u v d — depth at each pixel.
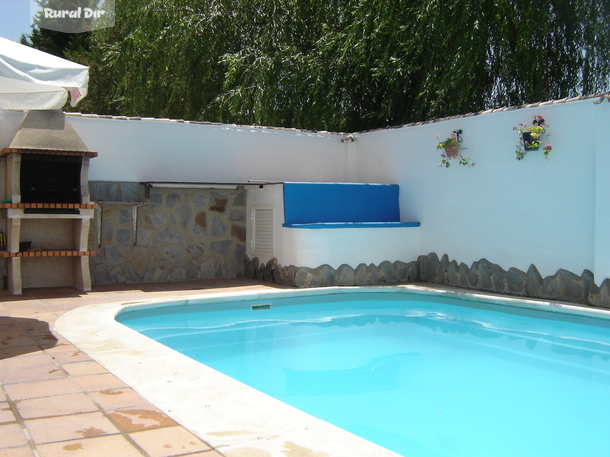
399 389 4.40
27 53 4.60
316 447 2.62
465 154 8.63
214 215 9.58
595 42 11.20
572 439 3.41
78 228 7.97
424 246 9.39
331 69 13.66
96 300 7.13
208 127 9.52
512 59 11.08
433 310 7.70
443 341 6.03
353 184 9.37
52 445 2.63
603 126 6.79
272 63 13.78
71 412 3.09
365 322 6.97
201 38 14.55
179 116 16.44
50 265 8.28
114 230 8.76
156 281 9.08
